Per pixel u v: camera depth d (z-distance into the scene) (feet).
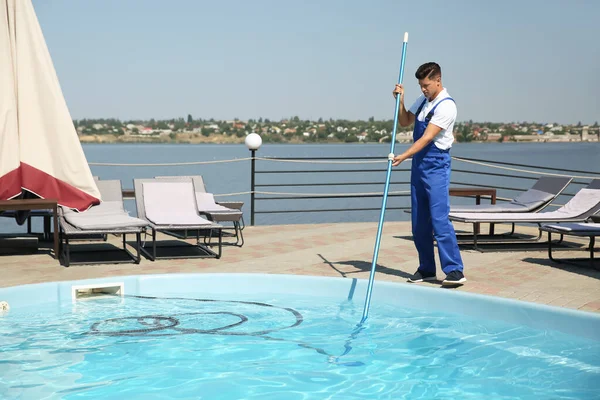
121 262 19.74
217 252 21.93
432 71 15.97
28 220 25.86
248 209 98.48
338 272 18.38
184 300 15.93
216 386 10.39
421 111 16.65
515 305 14.02
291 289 16.84
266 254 21.47
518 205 24.54
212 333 13.23
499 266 19.30
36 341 12.60
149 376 10.82
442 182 16.35
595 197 22.95
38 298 15.44
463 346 12.48
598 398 9.90
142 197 23.44
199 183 27.30
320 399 9.87
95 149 412.77
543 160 228.43
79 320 14.07
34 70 20.74
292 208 103.09
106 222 19.89
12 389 10.18
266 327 13.69
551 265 19.48
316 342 12.70
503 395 10.05
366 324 13.97
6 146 20.29
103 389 10.23
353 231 27.48
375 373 11.03
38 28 20.89
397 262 20.04
